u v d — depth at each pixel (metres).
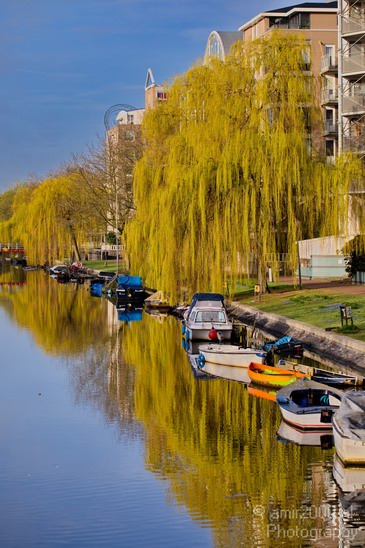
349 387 31.41
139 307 70.31
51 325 56.81
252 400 31.86
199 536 18.42
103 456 24.39
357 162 51.19
